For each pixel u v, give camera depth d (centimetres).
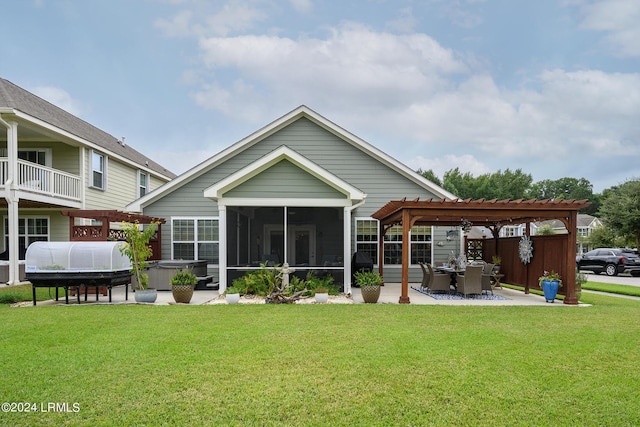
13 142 1273
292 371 465
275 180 1120
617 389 423
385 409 376
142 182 2153
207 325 692
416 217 1006
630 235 2841
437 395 405
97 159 1720
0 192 1256
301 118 1462
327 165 1455
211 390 413
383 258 1430
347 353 531
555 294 1009
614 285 1551
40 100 1655
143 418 356
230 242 1116
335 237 1117
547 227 4125
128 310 843
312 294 1051
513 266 1294
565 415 368
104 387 419
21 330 651
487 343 583
